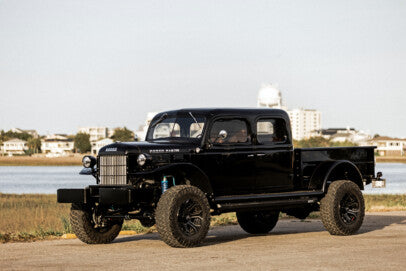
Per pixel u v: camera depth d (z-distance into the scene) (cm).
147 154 1050
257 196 1145
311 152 1242
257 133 1177
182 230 1037
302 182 1230
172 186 1077
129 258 930
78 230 1116
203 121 1126
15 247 1085
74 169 16800
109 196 1023
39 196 4759
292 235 1246
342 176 1270
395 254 948
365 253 958
